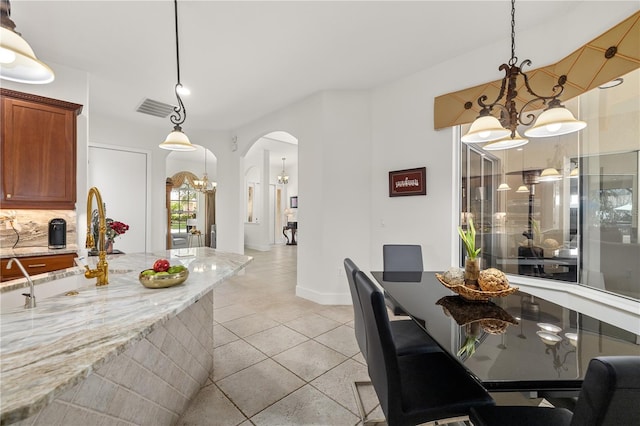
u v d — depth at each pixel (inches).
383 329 45.7
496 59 108.3
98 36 103.0
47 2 85.7
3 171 104.9
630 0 77.3
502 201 114.0
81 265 80.5
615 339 49.4
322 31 101.2
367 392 78.0
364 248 147.7
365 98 146.7
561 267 98.4
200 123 201.2
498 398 72.4
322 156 148.2
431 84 125.6
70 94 123.6
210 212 421.7
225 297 159.5
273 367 89.0
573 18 91.6
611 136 84.3
